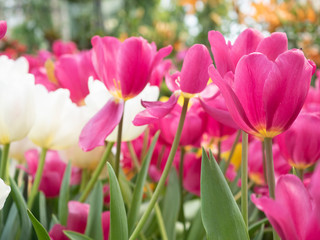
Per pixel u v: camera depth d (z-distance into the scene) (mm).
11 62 648
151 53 482
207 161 349
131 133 566
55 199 722
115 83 484
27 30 9297
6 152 538
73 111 588
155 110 432
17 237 535
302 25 2252
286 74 344
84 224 502
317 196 280
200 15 3529
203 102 449
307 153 501
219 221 342
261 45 384
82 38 4988
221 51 389
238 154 947
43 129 583
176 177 620
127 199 611
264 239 669
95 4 8039
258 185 719
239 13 2578
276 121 355
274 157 668
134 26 4977
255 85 353
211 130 693
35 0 9719
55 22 9773
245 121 364
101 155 688
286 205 295
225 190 346
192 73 438
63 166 757
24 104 526
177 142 443
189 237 584
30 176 781
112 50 483
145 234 628
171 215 608
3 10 9859
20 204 497
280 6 2281
